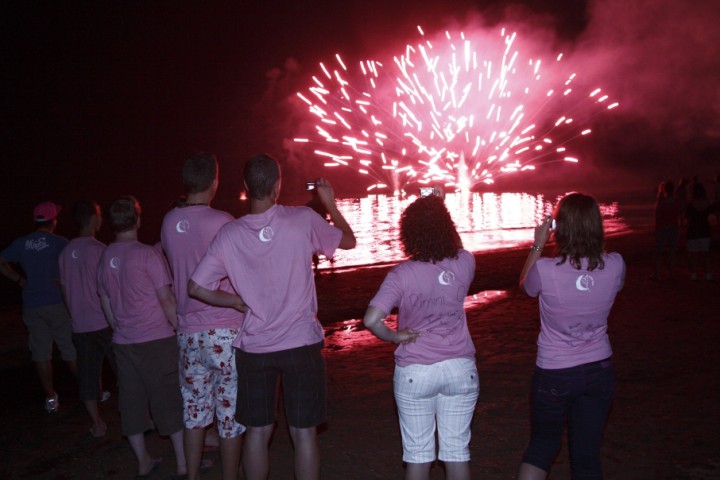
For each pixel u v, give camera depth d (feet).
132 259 14.64
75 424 19.36
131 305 14.78
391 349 26.20
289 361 11.69
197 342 13.37
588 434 11.12
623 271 11.11
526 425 17.04
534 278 11.15
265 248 11.60
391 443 16.49
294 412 11.86
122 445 17.51
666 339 24.70
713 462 14.24
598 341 11.07
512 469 14.58
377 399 19.92
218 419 13.37
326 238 12.22
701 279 38.22
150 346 14.87
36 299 20.24
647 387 19.30
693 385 19.27
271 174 11.84
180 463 15.17
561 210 11.18
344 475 14.75
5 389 23.61
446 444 11.56
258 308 11.68
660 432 15.98
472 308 33.45
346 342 27.78
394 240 67.87
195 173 13.55
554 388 10.99
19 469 16.17
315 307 12.22
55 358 28.30
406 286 11.20
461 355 11.46
